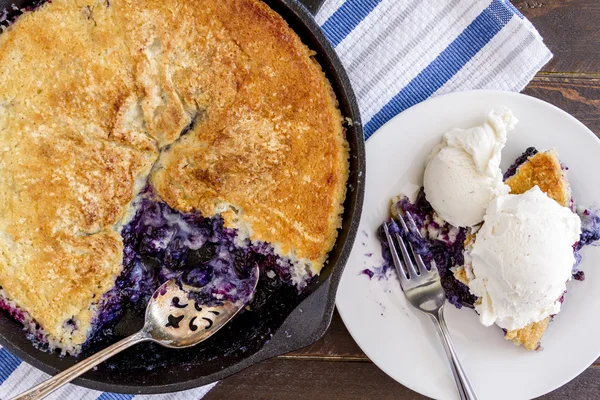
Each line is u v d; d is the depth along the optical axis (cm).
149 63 51
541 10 60
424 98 59
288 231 53
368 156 57
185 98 52
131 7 51
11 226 51
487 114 57
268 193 52
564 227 55
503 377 58
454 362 57
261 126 52
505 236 55
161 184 53
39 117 51
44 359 52
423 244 58
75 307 52
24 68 51
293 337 51
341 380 60
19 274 51
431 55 58
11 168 51
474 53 59
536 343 58
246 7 52
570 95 60
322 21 58
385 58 58
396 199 58
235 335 55
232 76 52
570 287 59
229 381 60
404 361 58
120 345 52
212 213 53
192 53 52
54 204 51
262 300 55
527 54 58
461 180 56
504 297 55
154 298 54
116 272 53
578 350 58
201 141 52
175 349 55
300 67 52
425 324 58
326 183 52
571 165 58
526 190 57
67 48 51
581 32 60
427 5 58
